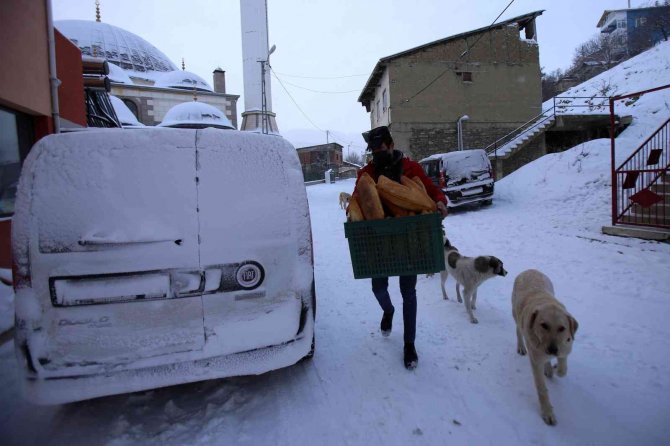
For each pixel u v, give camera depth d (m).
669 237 6.75
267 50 30.58
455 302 5.18
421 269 3.17
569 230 8.59
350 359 3.65
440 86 22.22
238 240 2.69
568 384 3.13
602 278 5.59
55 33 7.86
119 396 3.15
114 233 2.48
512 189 14.19
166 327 2.54
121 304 2.48
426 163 13.75
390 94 21.92
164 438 2.62
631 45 49.31
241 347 2.67
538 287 3.36
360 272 3.23
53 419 2.87
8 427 2.77
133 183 2.58
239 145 2.86
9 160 6.23
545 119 21.34
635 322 4.18
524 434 2.58
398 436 2.60
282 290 2.79
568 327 2.73
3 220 5.86
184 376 2.57
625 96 7.59
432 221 3.10
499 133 22.67
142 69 35.75
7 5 5.89
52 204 2.48
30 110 6.53
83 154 2.59
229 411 2.91
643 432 2.57
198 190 2.67
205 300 2.61
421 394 3.05
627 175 7.93
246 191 2.77
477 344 3.86
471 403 2.92
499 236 8.85
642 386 3.07
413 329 3.45
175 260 2.56
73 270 2.43
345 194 16.45
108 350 2.46
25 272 2.42
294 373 3.44
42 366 2.40
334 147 54.38
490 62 22.58
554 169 13.84
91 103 11.27
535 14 22.77
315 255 8.40
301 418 2.81
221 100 36.16
